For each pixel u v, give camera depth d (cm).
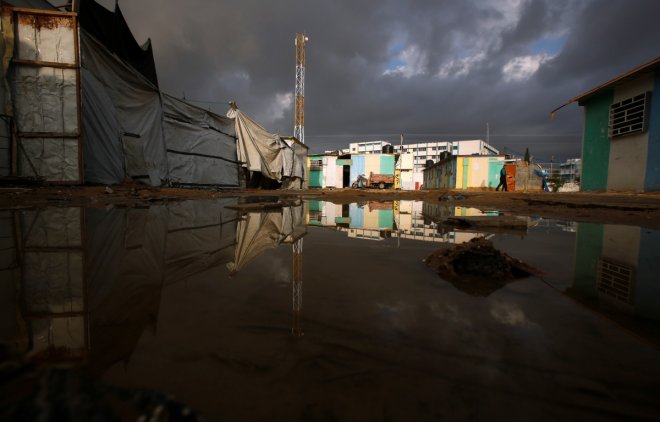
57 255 225
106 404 52
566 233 389
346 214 630
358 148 9600
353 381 87
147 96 1006
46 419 46
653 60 1053
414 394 82
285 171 2211
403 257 251
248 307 139
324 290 166
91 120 772
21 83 696
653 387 86
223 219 475
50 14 701
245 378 87
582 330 122
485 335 116
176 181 1195
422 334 117
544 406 78
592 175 1436
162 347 103
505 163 3297
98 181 790
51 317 125
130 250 248
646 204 716
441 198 1277
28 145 703
